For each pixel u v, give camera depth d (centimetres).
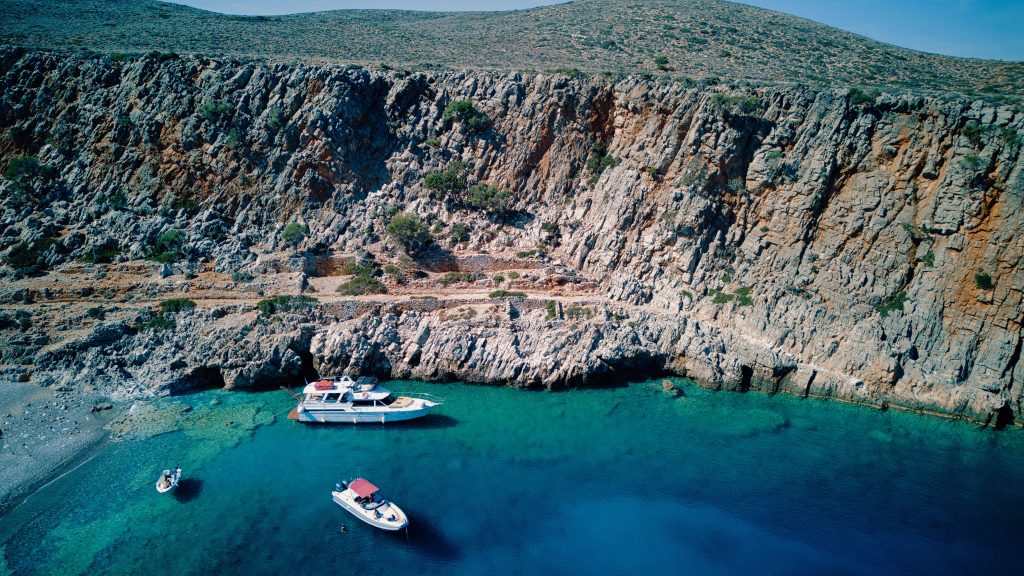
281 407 6281
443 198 8431
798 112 7412
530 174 8669
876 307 6775
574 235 8156
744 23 13700
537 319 7106
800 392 6700
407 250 7906
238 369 6462
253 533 4672
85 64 8675
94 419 5853
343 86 8469
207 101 8375
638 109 8338
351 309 7062
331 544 4600
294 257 7612
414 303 7162
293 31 12731
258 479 5241
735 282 7375
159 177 8250
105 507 4859
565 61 10556
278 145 8338
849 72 10200
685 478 5428
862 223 6975
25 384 6144
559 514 4972
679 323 7131
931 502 5206
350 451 5647
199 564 4375
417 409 6078
